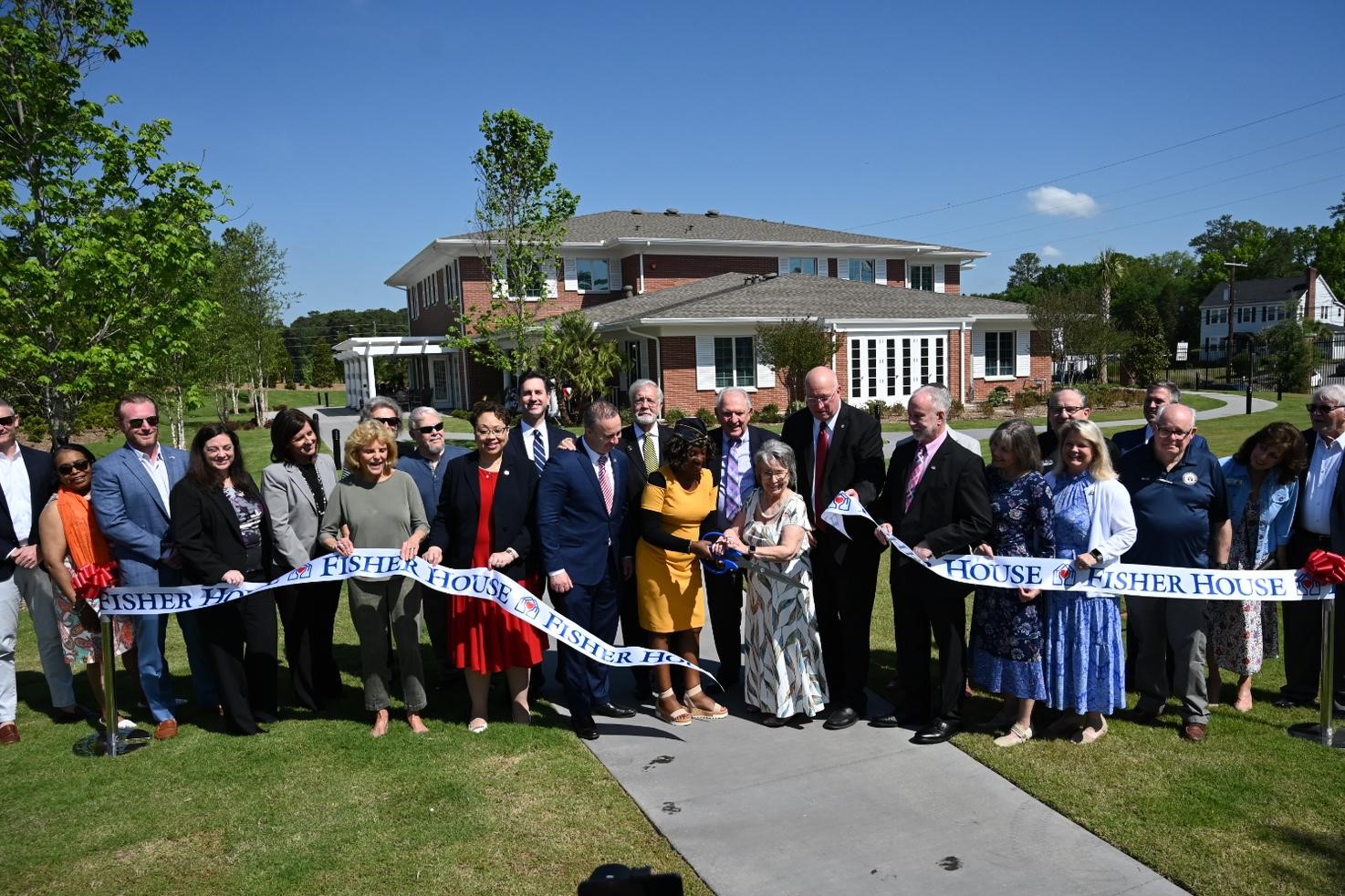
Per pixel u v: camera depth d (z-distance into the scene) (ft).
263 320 109.91
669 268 113.09
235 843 12.41
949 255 132.16
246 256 101.60
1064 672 14.92
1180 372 163.12
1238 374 148.87
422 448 19.17
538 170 64.03
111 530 15.75
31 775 14.84
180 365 58.23
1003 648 15.17
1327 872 10.94
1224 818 12.34
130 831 12.84
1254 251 272.72
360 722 17.08
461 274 102.12
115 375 30.83
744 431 18.04
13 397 31.48
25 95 29.37
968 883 10.98
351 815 13.15
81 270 28.81
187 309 32.32
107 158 31.07
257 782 14.34
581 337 79.56
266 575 16.84
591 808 13.20
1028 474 15.11
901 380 90.12
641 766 14.73
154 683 16.38
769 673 16.14
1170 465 15.43
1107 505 14.67
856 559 16.29
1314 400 16.17
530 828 12.66
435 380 123.65
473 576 15.72
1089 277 303.89
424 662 21.26
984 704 17.30
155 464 16.57
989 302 102.12
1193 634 14.87
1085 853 11.61
